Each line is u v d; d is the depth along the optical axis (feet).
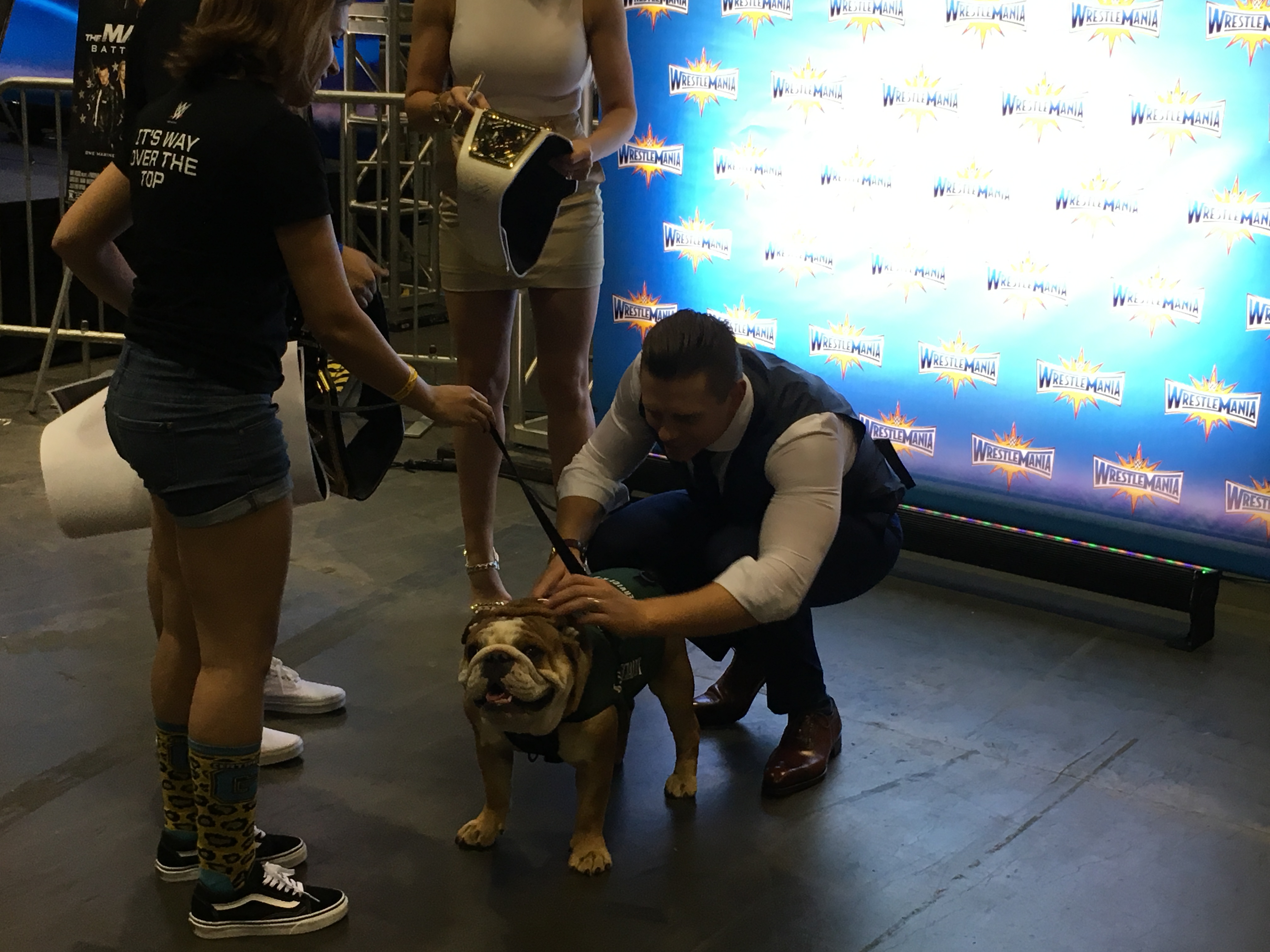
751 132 12.53
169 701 6.95
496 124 8.27
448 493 14.56
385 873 7.40
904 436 12.48
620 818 8.04
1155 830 8.08
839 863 7.61
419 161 20.54
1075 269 11.18
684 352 6.93
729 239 12.94
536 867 7.48
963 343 11.93
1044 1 10.78
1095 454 11.48
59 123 17.21
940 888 7.37
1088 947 6.86
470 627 6.81
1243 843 7.96
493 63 9.81
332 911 6.87
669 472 13.67
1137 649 10.97
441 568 12.27
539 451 15.92
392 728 9.17
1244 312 10.50
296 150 5.83
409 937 6.81
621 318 13.80
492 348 10.68
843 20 11.77
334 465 7.63
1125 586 11.30
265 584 6.40
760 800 8.31
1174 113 10.43
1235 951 6.88
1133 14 10.42
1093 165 10.89
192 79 5.99
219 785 6.53
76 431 7.22
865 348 12.48
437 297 23.86
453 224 10.27
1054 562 11.73
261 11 5.83
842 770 8.75
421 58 10.13
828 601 8.64
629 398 8.21
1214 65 10.18
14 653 10.14
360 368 6.29
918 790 8.48
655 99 12.97
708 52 12.56
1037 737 9.32
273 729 9.05
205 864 6.70
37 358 19.08
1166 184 10.61
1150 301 10.91
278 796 8.21
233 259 5.92
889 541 8.62
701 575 8.32
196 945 6.71
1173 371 10.93
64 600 11.21
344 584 11.81
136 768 8.51
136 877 7.32
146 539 12.82
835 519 7.40
